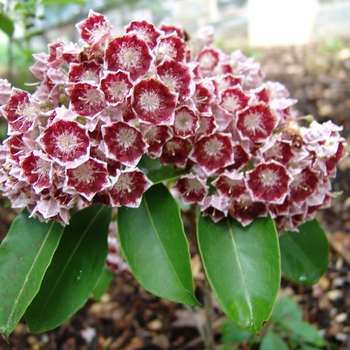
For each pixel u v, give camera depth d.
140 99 0.19
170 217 0.20
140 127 0.19
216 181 0.20
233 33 0.94
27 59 0.41
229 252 0.20
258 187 0.20
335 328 0.34
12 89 0.20
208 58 0.25
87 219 0.22
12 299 0.19
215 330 0.35
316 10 0.89
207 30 0.26
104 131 0.18
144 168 0.21
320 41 0.86
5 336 0.18
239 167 0.21
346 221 0.43
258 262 0.20
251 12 0.90
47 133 0.18
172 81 0.19
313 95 0.62
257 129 0.21
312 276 0.24
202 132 0.20
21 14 0.29
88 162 0.18
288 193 0.20
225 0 0.97
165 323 0.36
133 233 0.21
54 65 0.20
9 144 0.19
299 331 0.31
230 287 0.19
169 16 0.94
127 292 0.40
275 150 0.21
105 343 0.35
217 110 0.21
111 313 0.38
